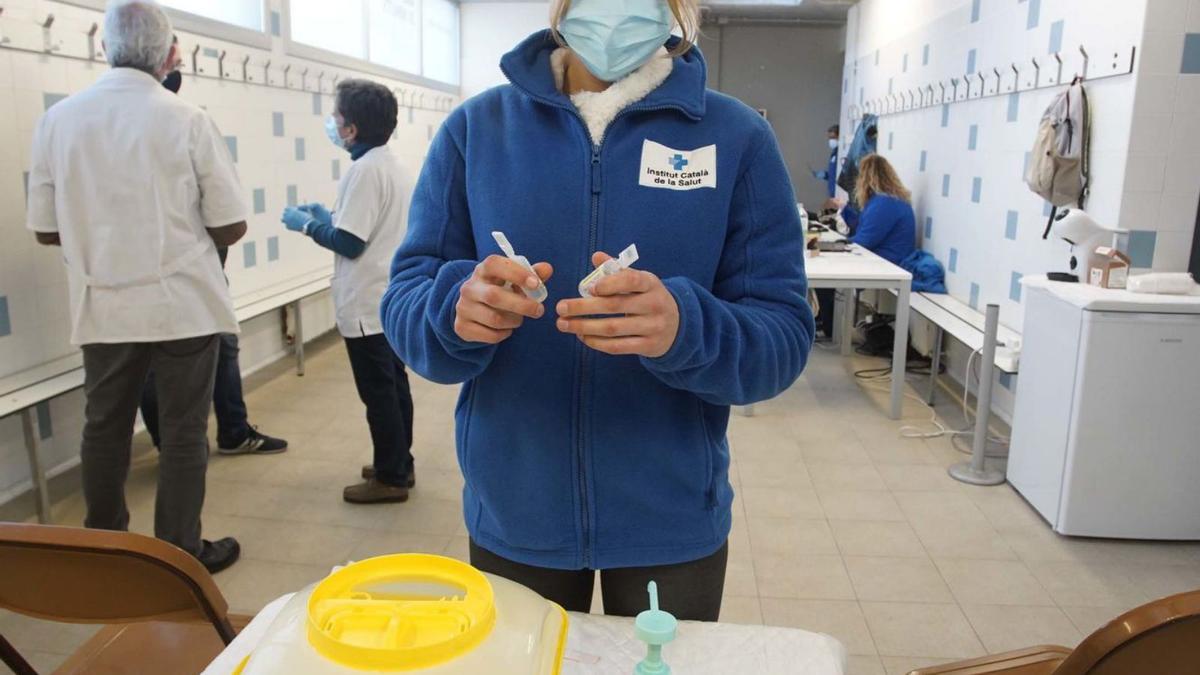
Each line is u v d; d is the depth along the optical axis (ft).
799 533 9.29
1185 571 8.41
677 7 3.16
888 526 9.45
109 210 7.06
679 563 3.47
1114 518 8.95
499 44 27.09
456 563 2.43
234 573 8.17
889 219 16.88
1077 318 8.71
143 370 7.52
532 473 3.33
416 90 22.94
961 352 14.98
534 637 2.23
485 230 3.24
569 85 3.43
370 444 11.70
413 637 2.14
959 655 7.05
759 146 3.28
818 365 16.60
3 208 8.70
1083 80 10.57
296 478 10.49
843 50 33.58
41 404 9.61
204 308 7.52
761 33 33.65
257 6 13.94
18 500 9.29
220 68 12.52
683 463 3.34
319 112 16.28
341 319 9.24
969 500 10.14
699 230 3.17
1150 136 9.41
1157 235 9.61
